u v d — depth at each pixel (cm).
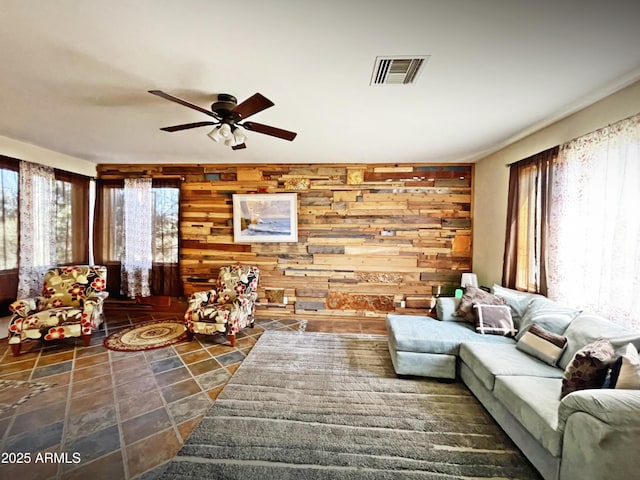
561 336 204
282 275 427
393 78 180
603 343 161
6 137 308
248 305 357
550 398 157
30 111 237
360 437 178
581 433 123
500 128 266
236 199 419
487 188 365
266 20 129
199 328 317
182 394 222
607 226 199
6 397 216
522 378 178
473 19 128
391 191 411
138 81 185
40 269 345
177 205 423
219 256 432
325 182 417
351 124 259
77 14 125
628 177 184
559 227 238
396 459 161
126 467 154
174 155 378
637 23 128
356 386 236
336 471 153
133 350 301
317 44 146
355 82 185
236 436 177
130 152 364
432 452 167
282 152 358
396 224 412
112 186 427
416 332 259
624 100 190
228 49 151
